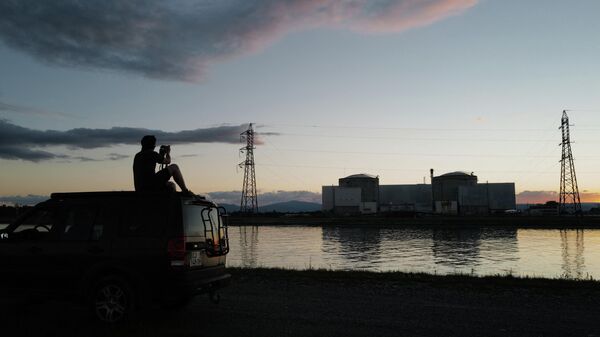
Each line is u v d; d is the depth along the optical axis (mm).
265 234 74125
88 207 7301
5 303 8469
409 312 7738
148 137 8172
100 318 6879
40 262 7258
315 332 6473
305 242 56812
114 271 6973
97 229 7148
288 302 8594
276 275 11844
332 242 56688
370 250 45344
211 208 7879
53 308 8133
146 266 6781
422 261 34625
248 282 10883
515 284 10273
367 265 31016
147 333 6273
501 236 66188
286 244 53531
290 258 36344
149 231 6926
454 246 50219
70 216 7375
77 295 7047
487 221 91938
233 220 106688
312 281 10992
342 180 139500
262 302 8602
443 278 11242
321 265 30031
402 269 28312
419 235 69688
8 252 7434
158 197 7027
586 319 7254
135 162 8070
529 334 6398
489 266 31031
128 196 7191
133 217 7062
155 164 8078
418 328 6707
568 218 95188
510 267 30312
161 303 6812
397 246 50500
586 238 61188
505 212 122562
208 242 7527
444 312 7730
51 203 7477
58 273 7148
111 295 6914
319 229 87250
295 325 6879
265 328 6699
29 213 7555
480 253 41938
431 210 131000
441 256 38938
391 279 11141
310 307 8148
